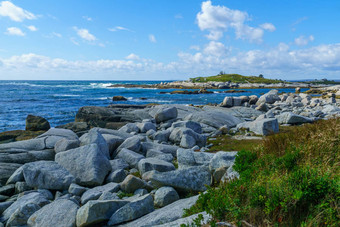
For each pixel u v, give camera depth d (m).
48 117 32.41
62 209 6.50
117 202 6.53
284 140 8.23
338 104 36.97
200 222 4.11
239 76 179.00
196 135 15.23
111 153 13.10
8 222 6.50
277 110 30.45
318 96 63.56
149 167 9.73
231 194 4.79
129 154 11.72
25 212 6.58
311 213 3.96
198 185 7.80
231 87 131.75
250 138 15.69
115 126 21.58
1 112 36.06
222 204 4.25
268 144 8.30
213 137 17.02
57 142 11.88
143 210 6.32
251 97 45.59
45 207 6.65
